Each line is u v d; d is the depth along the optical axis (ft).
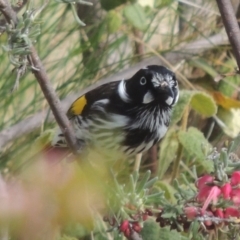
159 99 11.28
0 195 7.02
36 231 7.07
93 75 11.64
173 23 11.69
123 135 11.30
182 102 11.43
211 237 10.82
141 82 11.28
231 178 10.69
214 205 10.69
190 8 11.72
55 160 8.80
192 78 11.72
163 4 11.50
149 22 11.66
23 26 10.69
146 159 11.61
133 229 10.81
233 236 10.74
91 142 11.33
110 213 10.82
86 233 11.08
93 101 11.32
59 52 11.66
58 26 11.64
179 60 11.68
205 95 11.43
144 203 10.80
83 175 7.37
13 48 10.69
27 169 7.50
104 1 11.37
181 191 10.75
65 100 11.57
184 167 11.49
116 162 11.43
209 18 11.71
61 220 7.18
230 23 10.96
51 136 11.30
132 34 11.64
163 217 10.75
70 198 7.18
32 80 11.59
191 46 11.68
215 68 11.72
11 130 11.49
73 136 10.94
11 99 11.56
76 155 10.94
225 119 11.66
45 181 7.21
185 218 10.75
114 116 11.29
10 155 11.45
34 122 11.51
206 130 11.69
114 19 11.39
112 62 11.71
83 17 11.64
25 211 6.94
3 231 7.36
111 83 11.35
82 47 11.60
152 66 11.30
